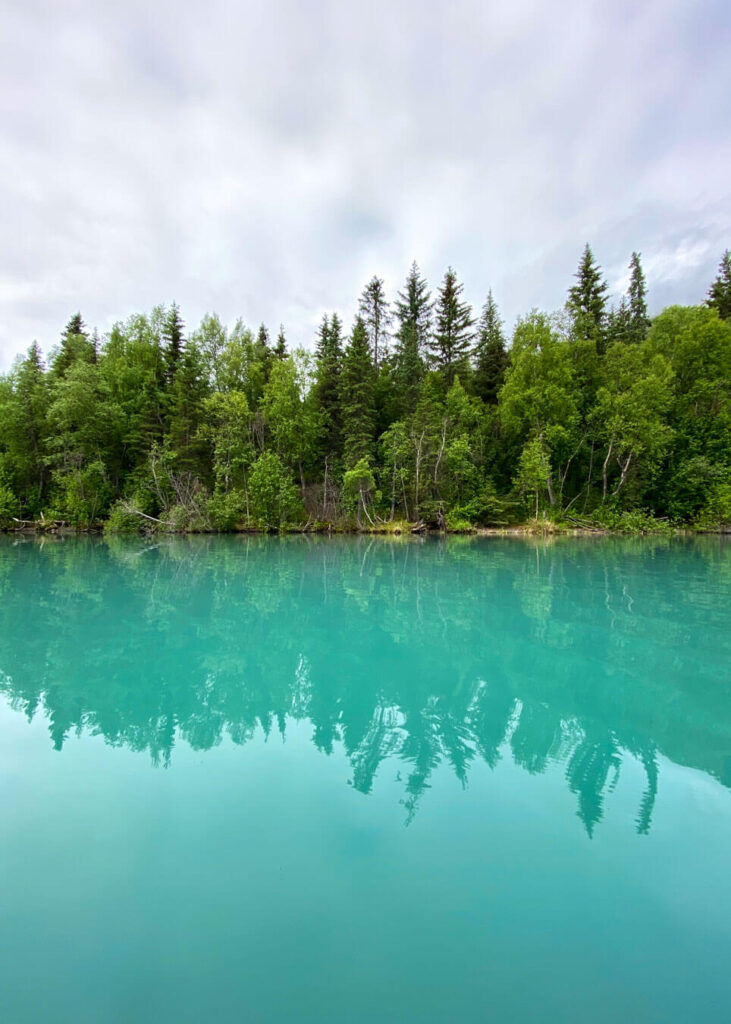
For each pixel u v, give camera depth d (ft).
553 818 11.23
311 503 110.73
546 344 104.88
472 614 31.76
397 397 126.31
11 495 99.86
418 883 9.14
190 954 7.73
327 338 129.39
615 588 40.37
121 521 97.30
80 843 10.23
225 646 25.03
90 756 14.14
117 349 120.26
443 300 146.51
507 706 17.69
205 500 99.35
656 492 107.76
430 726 16.15
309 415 112.37
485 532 101.86
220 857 9.87
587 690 19.16
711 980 7.34
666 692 18.95
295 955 7.70
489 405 123.34
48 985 7.26
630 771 13.33
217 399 107.14
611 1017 6.80
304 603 35.35
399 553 68.03
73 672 21.20
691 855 9.95
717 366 104.27
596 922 8.31
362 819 11.14
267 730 15.89
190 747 14.70
